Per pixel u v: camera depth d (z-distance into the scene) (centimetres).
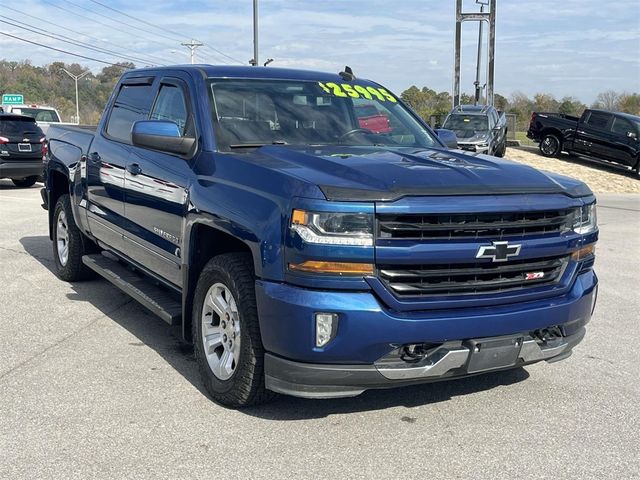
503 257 372
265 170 391
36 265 809
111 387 448
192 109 488
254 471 343
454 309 369
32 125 1648
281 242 359
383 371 356
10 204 1361
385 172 375
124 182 552
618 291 769
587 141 2477
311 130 497
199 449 365
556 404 438
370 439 381
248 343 385
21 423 392
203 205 421
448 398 443
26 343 534
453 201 359
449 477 341
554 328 409
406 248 350
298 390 362
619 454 370
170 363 495
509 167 423
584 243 417
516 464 356
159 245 500
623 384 476
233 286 394
